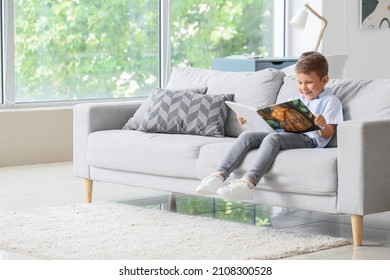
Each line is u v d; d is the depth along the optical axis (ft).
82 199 16.79
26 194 17.31
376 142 12.21
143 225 13.75
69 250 11.92
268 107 12.88
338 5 26.84
